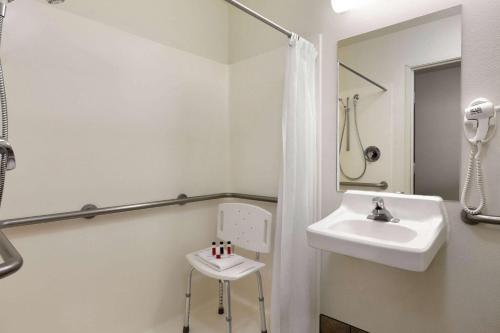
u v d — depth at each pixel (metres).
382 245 0.96
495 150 1.08
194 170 1.87
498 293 1.08
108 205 1.46
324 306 1.56
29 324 1.23
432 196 1.21
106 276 1.46
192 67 1.86
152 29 1.65
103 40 1.44
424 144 1.25
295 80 1.34
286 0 1.73
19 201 1.20
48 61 1.26
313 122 1.47
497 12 1.07
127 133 1.54
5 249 0.61
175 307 1.78
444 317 1.21
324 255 1.55
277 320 1.36
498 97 1.07
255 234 1.63
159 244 1.69
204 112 1.93
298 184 1.40
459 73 1.15
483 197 1.09
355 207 1.38
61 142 1.30
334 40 1.51
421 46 1.25
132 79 1.55
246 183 1.98
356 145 1.45
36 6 1.23
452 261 1.18
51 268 1.29
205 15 1.94
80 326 1.38
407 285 1.30
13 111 1.17
